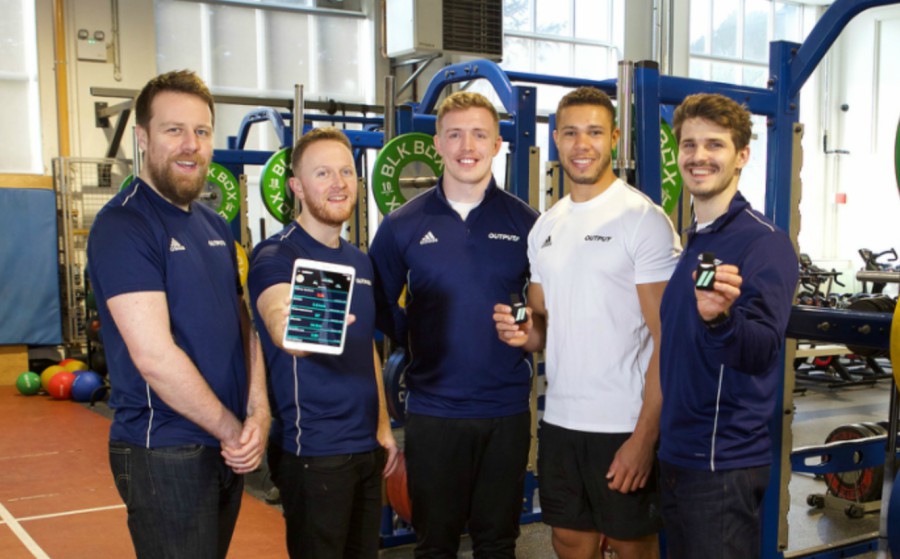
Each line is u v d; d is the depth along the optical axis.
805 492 5.00
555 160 4.29
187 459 1.95
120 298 1.88
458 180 2.60
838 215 13.33
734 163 2.14
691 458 2.12
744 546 2.11
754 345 1.87
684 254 2.19
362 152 5.68
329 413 2.27
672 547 2.23
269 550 3.95
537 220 2.64
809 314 2.67
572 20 11.57
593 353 2.42
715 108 2.13
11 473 5.39
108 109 8.56
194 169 1.99
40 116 8.77
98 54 8.91
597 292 2.41
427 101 4.63
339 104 6.71
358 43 10.23
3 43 8.64
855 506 4.51
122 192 2.03
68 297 8.56
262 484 5.11
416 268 2.62
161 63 9.23
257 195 9.86
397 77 10.27
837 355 8.08
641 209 2.41
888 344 2.46
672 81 3.09
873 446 3.73
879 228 12.84
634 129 3.01
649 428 2.34
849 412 7.39
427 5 9.15
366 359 2.38
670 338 2.17
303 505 2.26
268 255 2.29
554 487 2.53
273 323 2.11
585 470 2.46
